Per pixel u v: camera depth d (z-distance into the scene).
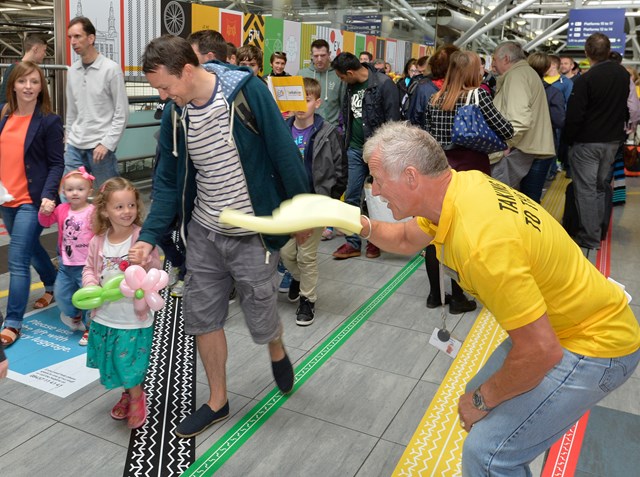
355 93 5.12
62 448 2.56
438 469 2.49
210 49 3.38
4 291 4.29
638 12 15.35
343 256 5.21
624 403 3.02
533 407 1.64
